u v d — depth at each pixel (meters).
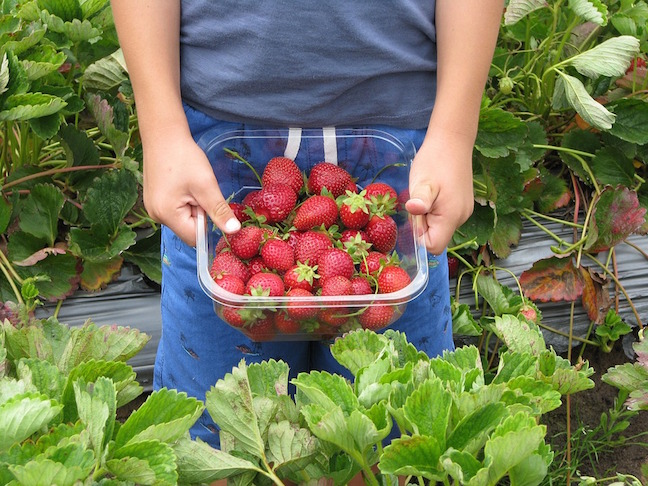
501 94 1.48
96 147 1.34
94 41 1.32
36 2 1.26
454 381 0.63
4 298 1.25
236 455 0.65
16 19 1.26
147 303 1.30
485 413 0.58
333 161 0.89
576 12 1.28
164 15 0.81
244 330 0.80
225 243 0.83
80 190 1.36
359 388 0.63
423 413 0.58
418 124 0.87
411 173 0.82
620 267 1.40
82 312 1.28
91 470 0.57
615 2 1.52
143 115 0.82
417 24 0.81
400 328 0.94
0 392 0.60
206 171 0.80
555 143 1.53
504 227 1.39
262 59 0.80
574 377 0.69
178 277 0.91
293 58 0.80
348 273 0.79
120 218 1.28
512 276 1.39
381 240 0.83
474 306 1.36
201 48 0.83
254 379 0.67
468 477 0.57
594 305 1.33
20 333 0.69
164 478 0.55
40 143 1.38
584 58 1.32
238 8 0.79
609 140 1.43
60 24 1.27
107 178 1.27
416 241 0.81
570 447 1.21
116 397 0.63
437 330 0.97
